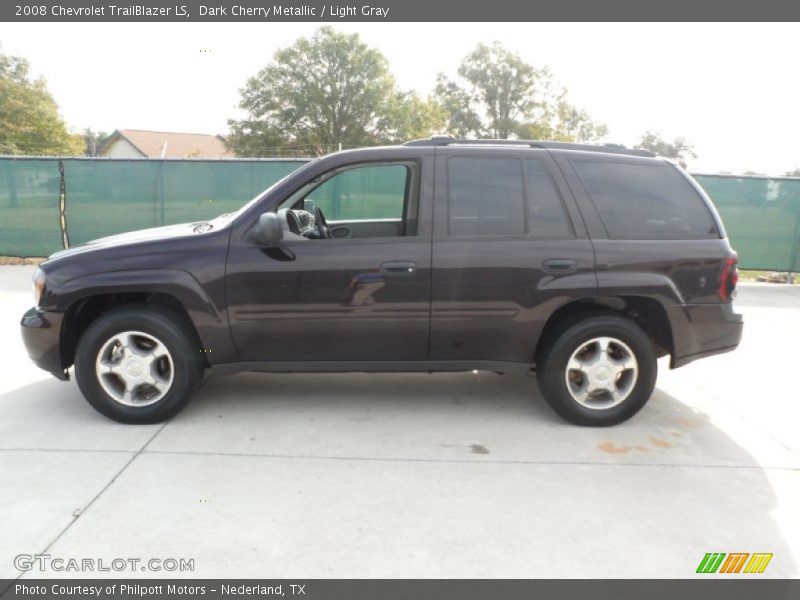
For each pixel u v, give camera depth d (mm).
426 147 3799
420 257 3652
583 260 3668
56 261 3730
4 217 9891
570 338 3730
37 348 3740
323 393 4438
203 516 2754
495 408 4211
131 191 9805
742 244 9797
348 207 7547
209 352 3746
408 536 2637
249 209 3725
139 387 3785
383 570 2406
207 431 3713
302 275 3639
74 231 9953
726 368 5305
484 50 58875
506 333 3750
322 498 2938
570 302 3707
